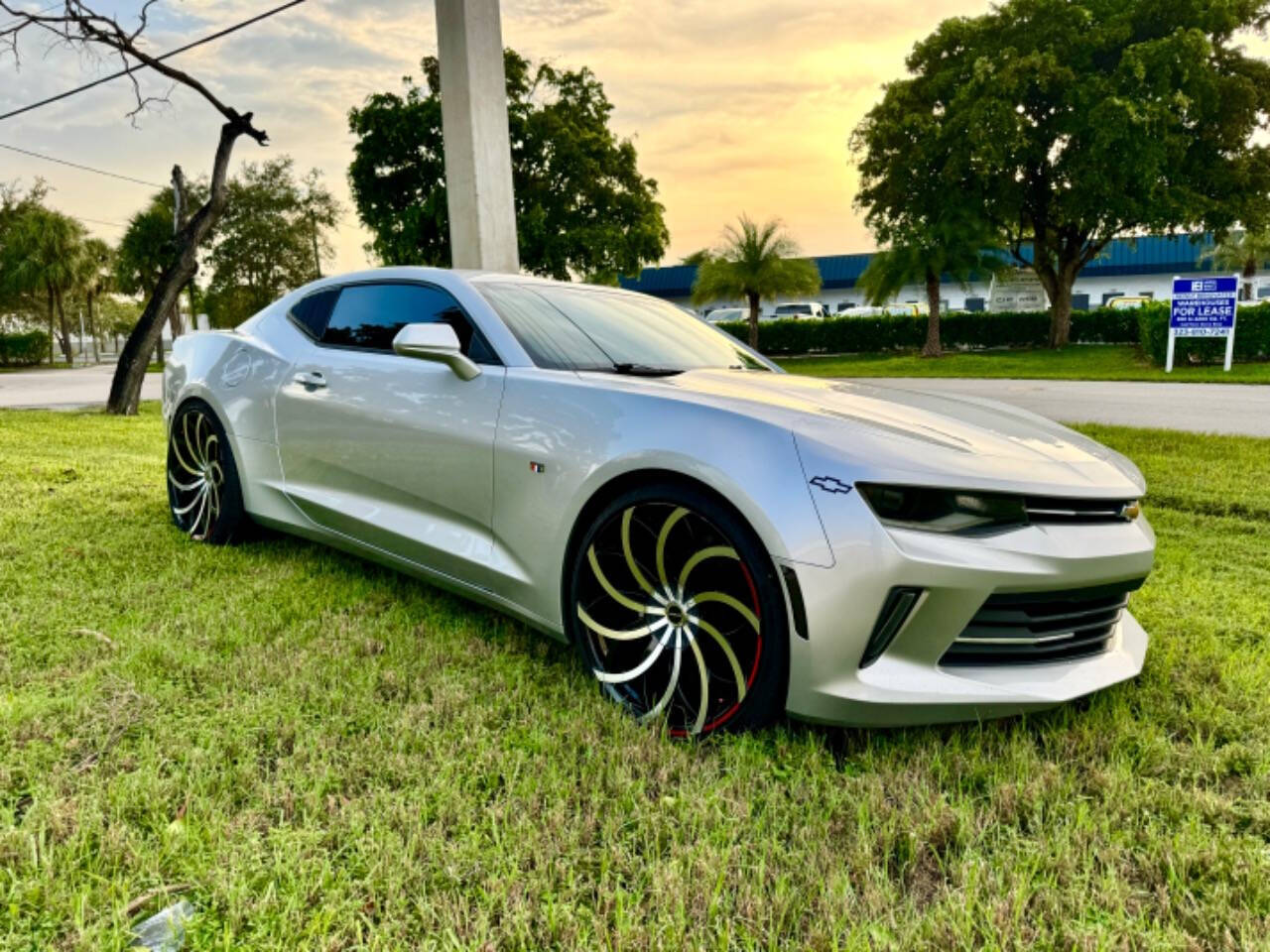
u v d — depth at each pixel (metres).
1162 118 21.69
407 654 2.40
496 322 2.60
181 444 3.77
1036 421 2.57
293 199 40.78
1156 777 1.86
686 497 1.97
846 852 1.55
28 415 10.20
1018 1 23.98
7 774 1.65
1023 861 1.52
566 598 2.25
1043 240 27.33
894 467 1.85
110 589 2.89
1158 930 1.35
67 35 9.35
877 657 1.84
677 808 1.66
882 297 28.48
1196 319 17.27
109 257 51.31
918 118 25.86
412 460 2.65
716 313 39.00
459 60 6.28
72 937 1.24
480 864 1.46
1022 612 1.93
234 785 1.68
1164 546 3.93
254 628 2.56
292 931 1.29
